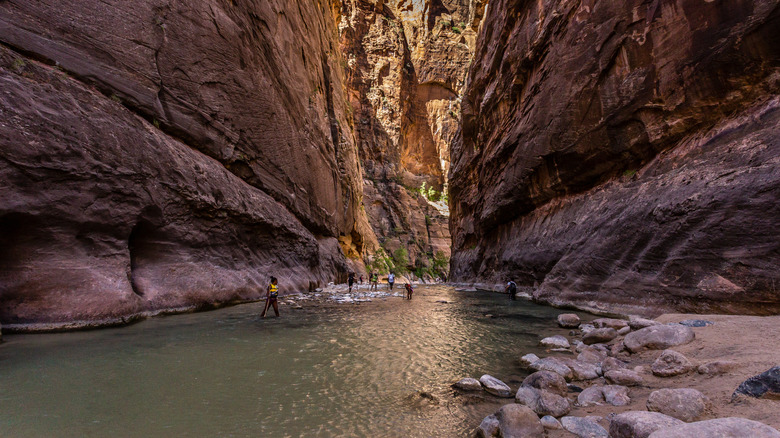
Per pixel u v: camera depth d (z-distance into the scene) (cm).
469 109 3747
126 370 561
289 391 496
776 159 884
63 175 888
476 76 3519
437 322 1126
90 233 944
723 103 1158
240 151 1722
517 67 2355
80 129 930
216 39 1558
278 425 388
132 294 992
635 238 1228
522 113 2361
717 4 1153
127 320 948
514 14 2511
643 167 1458
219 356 661
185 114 1370
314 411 430
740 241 888
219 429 374
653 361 566
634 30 1438
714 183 1007
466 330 993
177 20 1347
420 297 2142
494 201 2852
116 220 1001
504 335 925
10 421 372
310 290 2334
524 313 1375
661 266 1090
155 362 609
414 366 630
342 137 4009
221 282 1391
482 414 432
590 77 1644
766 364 410
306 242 2420
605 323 962
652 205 1197
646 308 1085
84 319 858
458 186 4400
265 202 1869
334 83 3978
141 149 1100
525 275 2302
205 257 1384
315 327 992
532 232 2300
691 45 1224
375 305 1602
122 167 1026
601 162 1681
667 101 1320
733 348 506
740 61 1098
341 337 862
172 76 1315
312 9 3158
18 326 788
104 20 1080
